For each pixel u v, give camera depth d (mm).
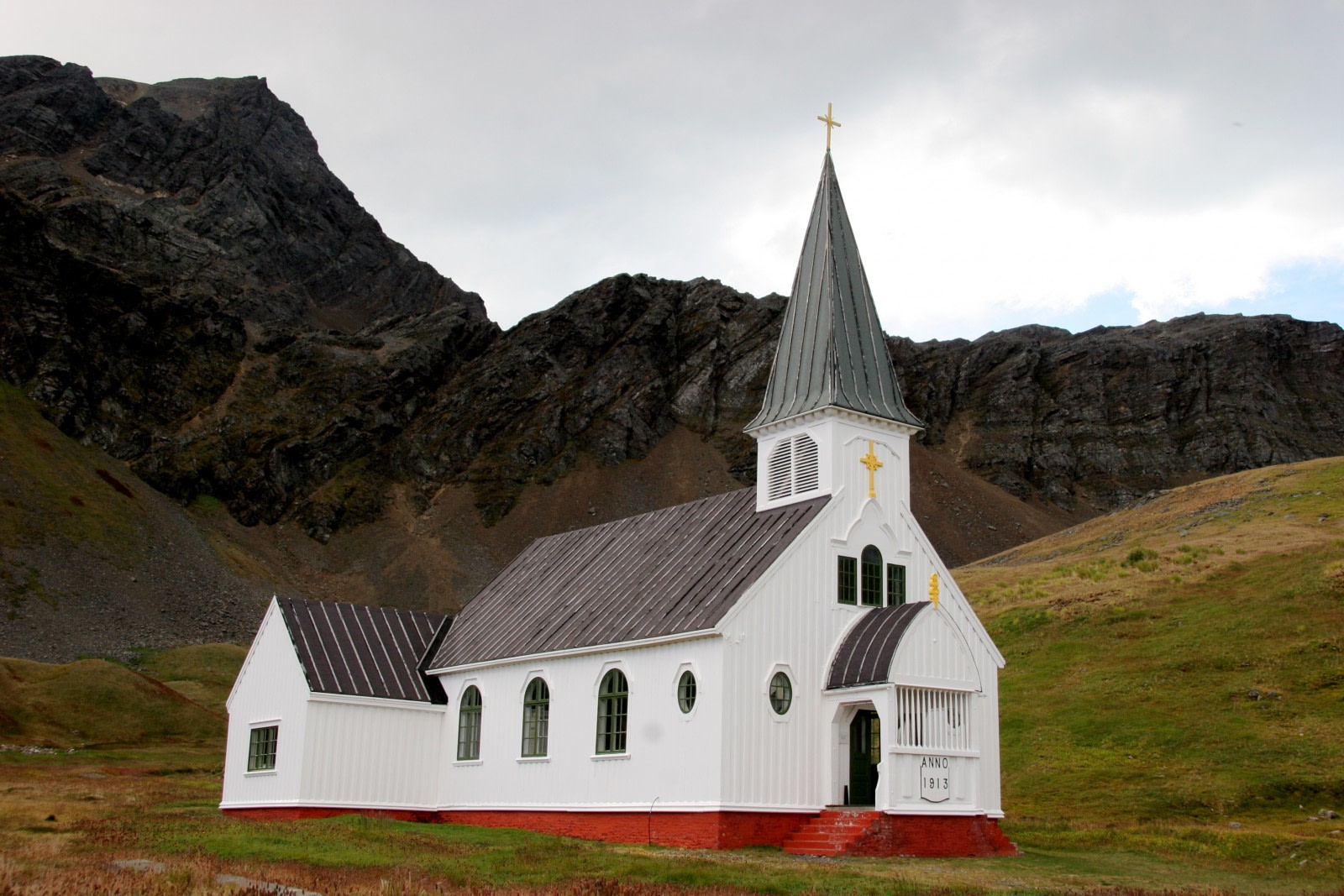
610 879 22656
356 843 28172
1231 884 26281
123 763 60500
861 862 27453
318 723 39250
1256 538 67500
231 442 187750
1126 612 57812
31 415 159500
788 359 39219
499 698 39312
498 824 37969
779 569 32875
